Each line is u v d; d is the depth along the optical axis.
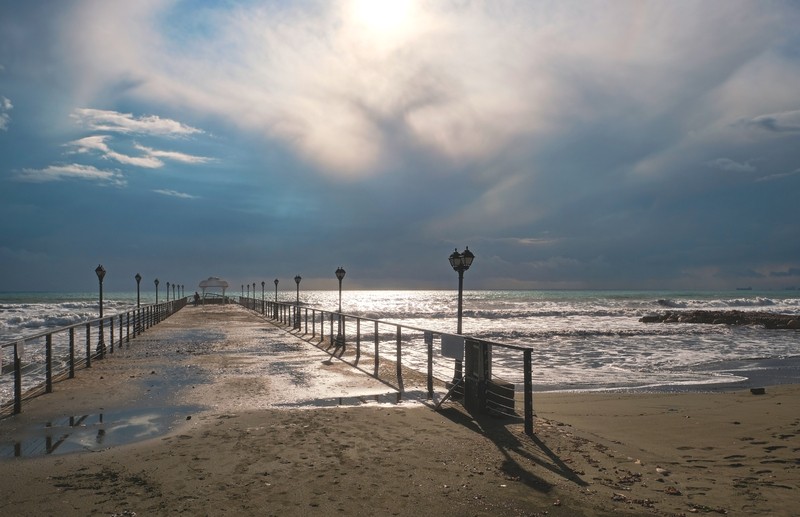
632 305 83.75
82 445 5.84
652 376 14.22
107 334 23.55
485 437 6.23
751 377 14.19
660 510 4.16
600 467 5.25
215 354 14.43
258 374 10.93
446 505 4.16
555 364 16.91
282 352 14.92
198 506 4.10
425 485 4.60
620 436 6.82
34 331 33.16
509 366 16.22
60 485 4.56
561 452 5.73
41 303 73.19
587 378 13.77
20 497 4.28
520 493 4.46
